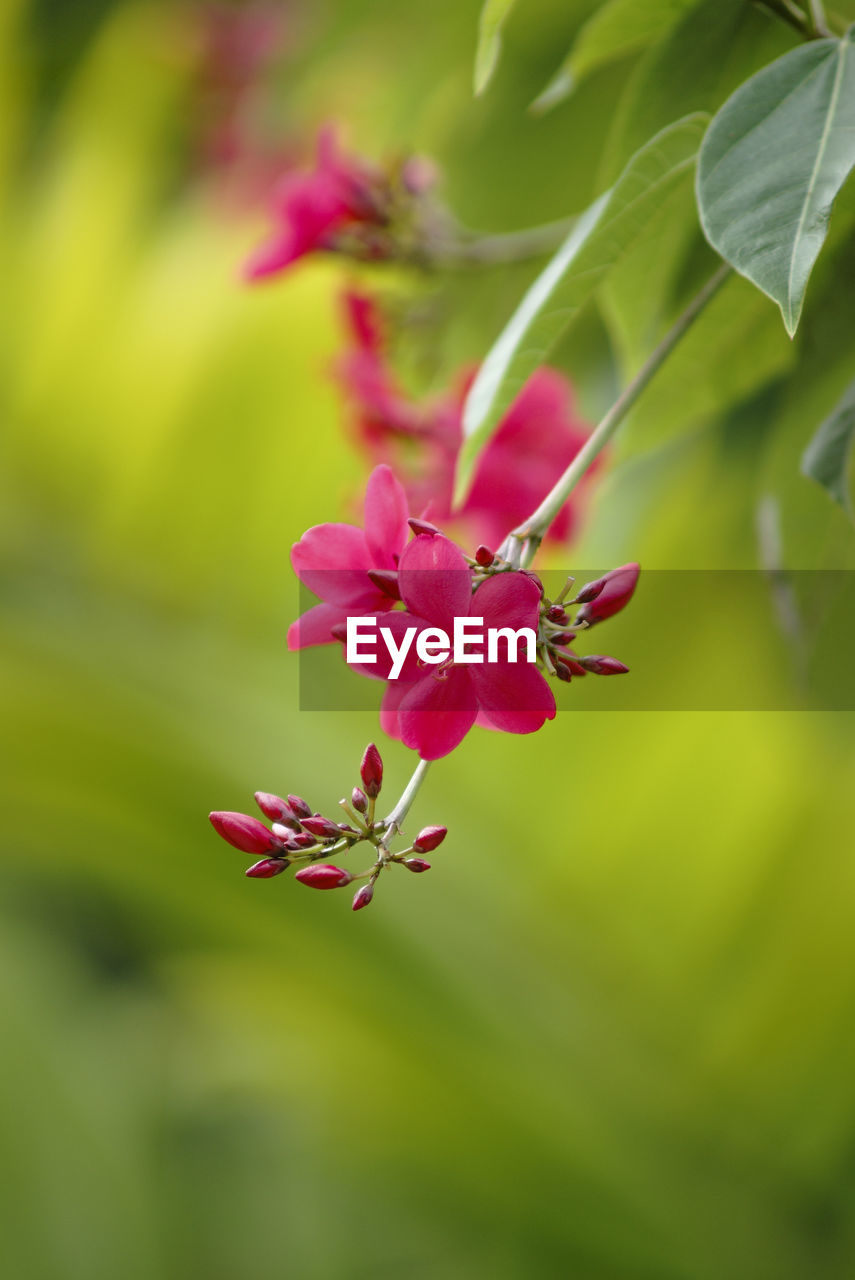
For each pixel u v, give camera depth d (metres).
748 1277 0.95
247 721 1.10
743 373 0.54
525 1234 1.01
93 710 1.03
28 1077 1.01
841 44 0.45
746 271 0.44
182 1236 1.14
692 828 1.04
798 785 1.02
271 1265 1.15
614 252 0.48
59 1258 0.93
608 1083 0.99
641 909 1.05
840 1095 1.00
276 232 0.68
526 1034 0.97
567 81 0.53
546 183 0.74
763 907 1.03
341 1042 1.04
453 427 0.59
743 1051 1.02
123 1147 1.01
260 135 1.18
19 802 1.06
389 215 0.67
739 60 0.52
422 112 0.84
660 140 0.48
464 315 0.72
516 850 1.07
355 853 1.02
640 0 0.51
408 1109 1.02
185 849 1.03
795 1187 0.99
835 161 0.44
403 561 0.44
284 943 1.02
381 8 0.98
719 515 0.84
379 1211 1.16
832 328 0.54
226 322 1.20
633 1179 0.94
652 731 1.01
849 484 0.50
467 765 1.07
